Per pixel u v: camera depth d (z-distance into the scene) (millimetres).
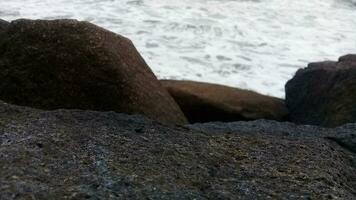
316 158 4684
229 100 7340
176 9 12422
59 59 5887
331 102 7238
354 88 7082
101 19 11422
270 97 7930
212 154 4445
